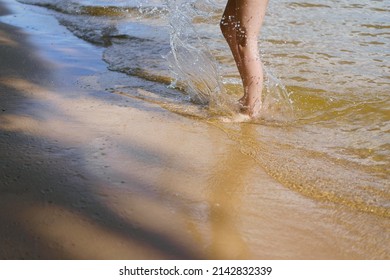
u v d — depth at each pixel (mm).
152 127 2330
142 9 4648
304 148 2238
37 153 1989
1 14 4484
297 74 3086
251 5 2439
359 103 2719
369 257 1528
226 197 1782
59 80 2898
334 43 3641
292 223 1661
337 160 2141
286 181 1931
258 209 1725
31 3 4945
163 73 3092
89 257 1439
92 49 3555
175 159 2025
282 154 2162
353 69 3189
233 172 1960
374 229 1669
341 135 2387
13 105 2480
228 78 3025
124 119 2395
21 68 3059
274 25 4027
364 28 3977
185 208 1691
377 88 2912
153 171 1913
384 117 2568
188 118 2484
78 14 4504
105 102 2605
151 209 1671
